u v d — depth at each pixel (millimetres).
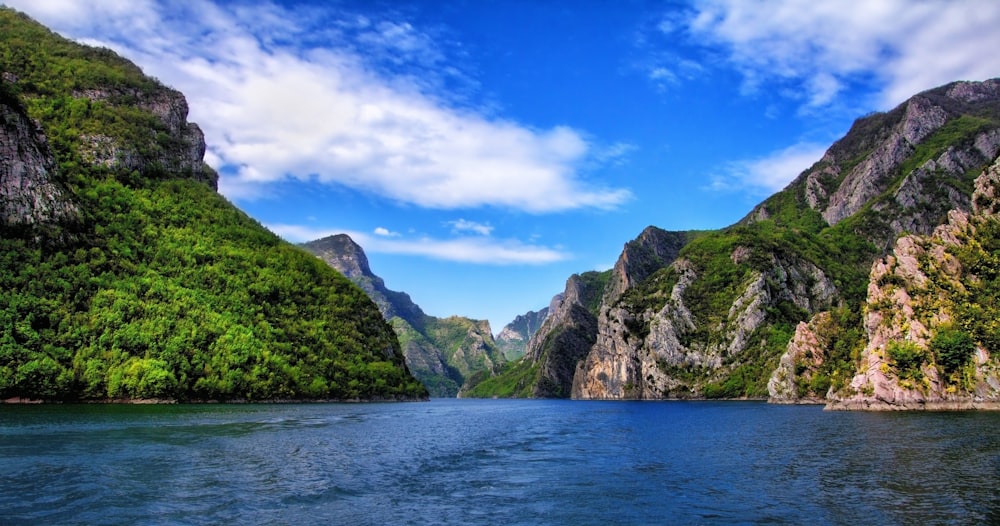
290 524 25984
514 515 28312
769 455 46719
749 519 27172
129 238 127250
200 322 119312
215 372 113875
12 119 106188
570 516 28125
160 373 102500
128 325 105625
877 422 71188
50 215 108562
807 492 32281
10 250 100500
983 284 92062
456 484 35688
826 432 62531
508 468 41844
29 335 93062
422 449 51969
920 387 87625
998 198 100500
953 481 34031
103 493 29922
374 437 60344
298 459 42875
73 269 106812
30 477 33156
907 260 98938
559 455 48875
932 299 92562
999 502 29000
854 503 29484
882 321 96625
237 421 72562
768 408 125250
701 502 30641
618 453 50031
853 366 109625
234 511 27750
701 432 68812
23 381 88562
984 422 65750
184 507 28047
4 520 25062
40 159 109938
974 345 85375
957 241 99562
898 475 36156
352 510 28781
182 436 53719
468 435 66062
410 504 30312
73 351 97125
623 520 27375
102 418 68750
